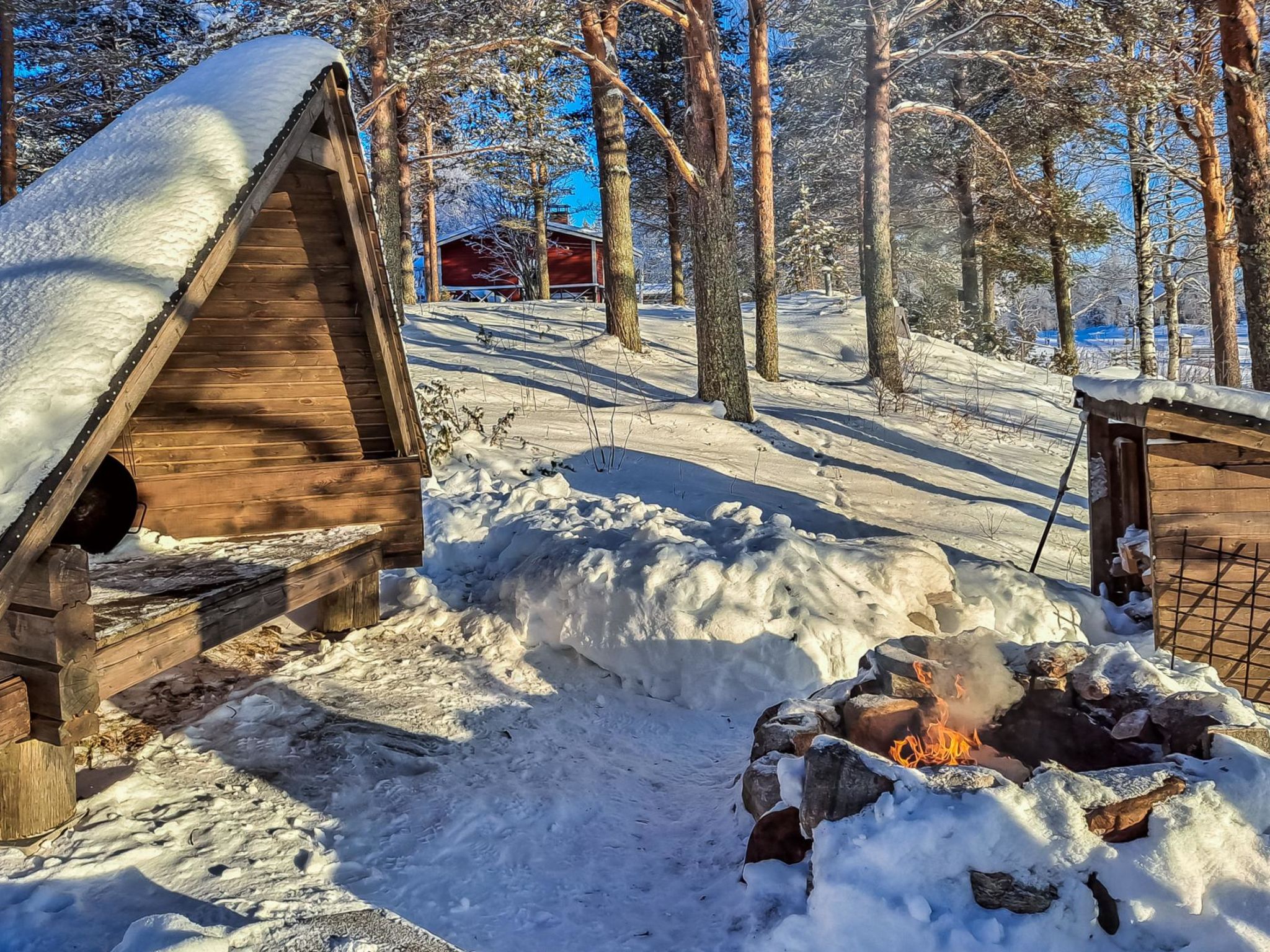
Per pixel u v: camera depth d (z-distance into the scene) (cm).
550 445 1009
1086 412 661
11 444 286
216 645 406
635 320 1673
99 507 450
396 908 302
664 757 462
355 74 1623
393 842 346
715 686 518
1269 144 945
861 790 263
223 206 381
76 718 318
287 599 462
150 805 354
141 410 534
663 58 2736
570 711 498
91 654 321
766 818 300
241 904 293
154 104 455
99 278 335
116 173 400
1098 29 1382
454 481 830
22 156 1964
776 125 2888
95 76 1933
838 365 1842
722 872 326
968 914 241
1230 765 268
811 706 352
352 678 504
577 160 1672
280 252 513
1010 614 606
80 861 309
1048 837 245
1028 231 2402
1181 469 543
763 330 1627
